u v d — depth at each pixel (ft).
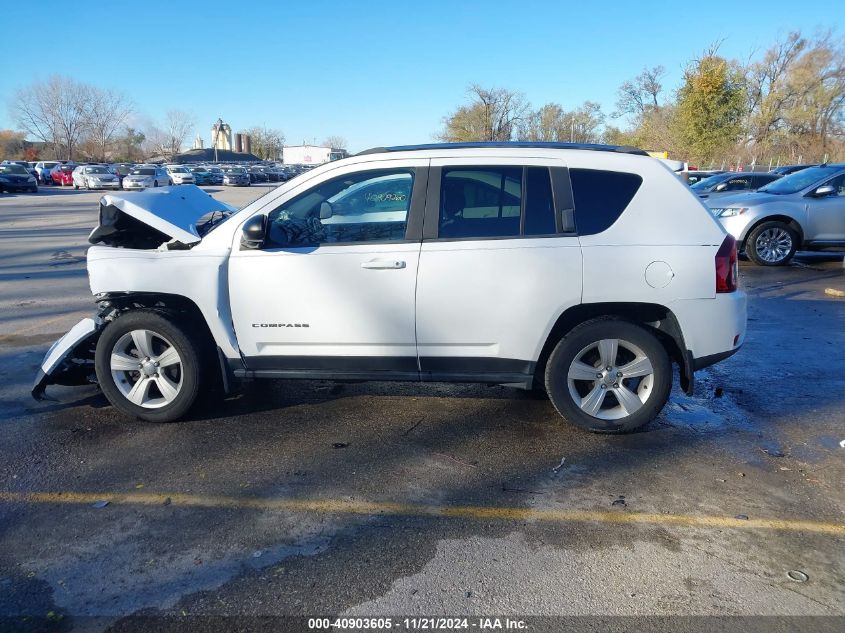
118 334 14.29
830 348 20.59
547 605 8.73
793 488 11.83
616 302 13.23
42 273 35.12
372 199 13.71
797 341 21.44
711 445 13.62
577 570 9.46
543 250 13.04
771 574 9.37
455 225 13.34
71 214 74.18
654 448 13.50
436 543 10.15
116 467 12.68
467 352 13.57
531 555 9.82
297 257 13.53
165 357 14.40
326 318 13.61
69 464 12.80
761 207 36.14
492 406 15.84
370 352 13.74
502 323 13.26
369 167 13.76
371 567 9.55
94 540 10.24
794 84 138.00
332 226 13.79
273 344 13.99
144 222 14.38
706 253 13.15
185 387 14.38
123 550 9.97
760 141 141.79
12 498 11.52
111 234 15.24
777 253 36.42
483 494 11.65
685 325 13.26
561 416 15.01
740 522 10.71
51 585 9.16
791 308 26.30
